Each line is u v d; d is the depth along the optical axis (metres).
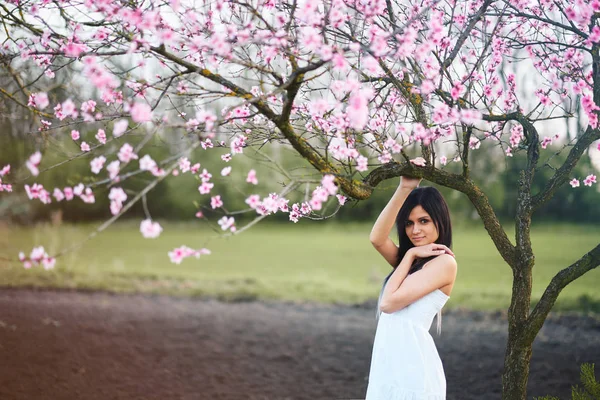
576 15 2.42
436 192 2.84
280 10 2.75
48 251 14.56
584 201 22.83
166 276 12.21
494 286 11.50
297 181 2.25
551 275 12.59
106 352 6.09
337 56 2.07
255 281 11.83
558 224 23.20
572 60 3.25
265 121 3.01
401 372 2.60
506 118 3.08
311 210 2.74
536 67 3.30
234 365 5.96
